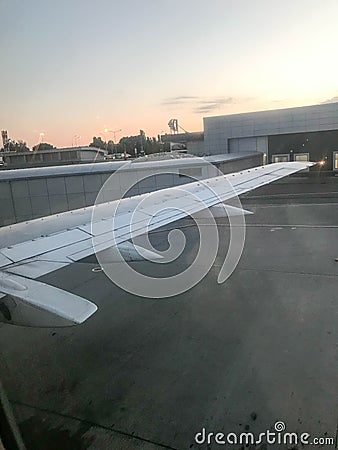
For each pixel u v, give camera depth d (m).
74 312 2.55
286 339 6.11
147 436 4.17
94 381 5.23
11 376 5.18
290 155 33.19
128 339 6.42
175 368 5.48
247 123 33.72
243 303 7.66
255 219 16.83
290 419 4.30
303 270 9.55
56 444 4.01
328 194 22.86
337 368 5.21
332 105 30.61
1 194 14.80
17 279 3.15
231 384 5.02
